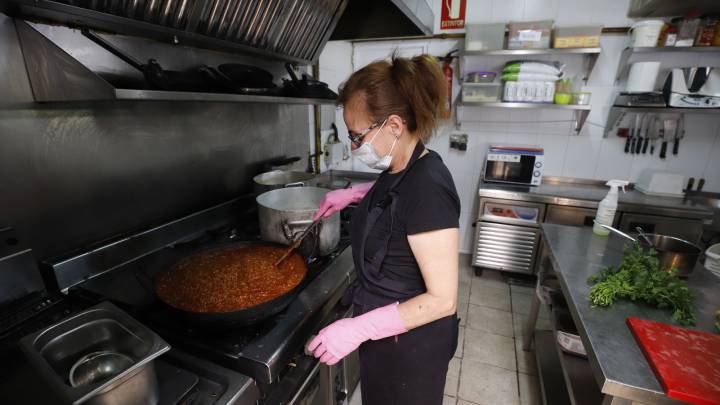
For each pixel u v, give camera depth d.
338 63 3.14
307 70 2.65
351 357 1.58
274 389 1.00
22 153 1.04
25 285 1.02
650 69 2.52
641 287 1.22
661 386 0.86
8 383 0.81
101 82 0.88
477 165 3.36
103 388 0.59
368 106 0.81
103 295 1.10
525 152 2.87
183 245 1.47
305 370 1.14
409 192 0.84
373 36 2.33
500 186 2.93
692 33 2.41
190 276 1.12
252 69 1.47
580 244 1.74
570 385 1.35
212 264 1.20
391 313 0.85
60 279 1.13
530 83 2.71
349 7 2.01
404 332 0.96
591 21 2.76
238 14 1.42
